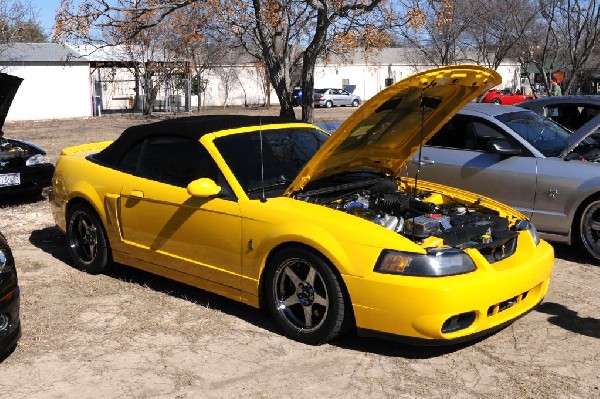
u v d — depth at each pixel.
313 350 4.31
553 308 5.07
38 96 34.34
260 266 4.50
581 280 5.80
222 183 4.75
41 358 4.25
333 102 47.84
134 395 3.76
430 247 4.08
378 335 4.04
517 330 4.64
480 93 4.57
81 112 35.59
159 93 42.06
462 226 4.45
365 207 4.69
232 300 5.25
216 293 4.89
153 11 12.96
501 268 4.25
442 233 4.25
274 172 4.92
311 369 4.04
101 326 4.76
